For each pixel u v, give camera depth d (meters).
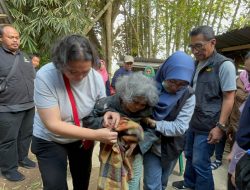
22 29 6.07
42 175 1.86
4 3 5.80
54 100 1.67
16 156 3.25
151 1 10.41
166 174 2.14
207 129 2.43
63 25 6.00
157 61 7.52
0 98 3.05
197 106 2.46
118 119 1.68
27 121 3.45
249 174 1.53
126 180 1.68
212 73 2.39
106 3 9.37
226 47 5.88
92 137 1.60
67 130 1.62
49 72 1.67
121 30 11.57
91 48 1.51
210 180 2.55
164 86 1.89
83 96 1.78
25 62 3.26
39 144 1.87
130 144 1.70
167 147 1.94
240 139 1.61
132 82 1.66
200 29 2.38
